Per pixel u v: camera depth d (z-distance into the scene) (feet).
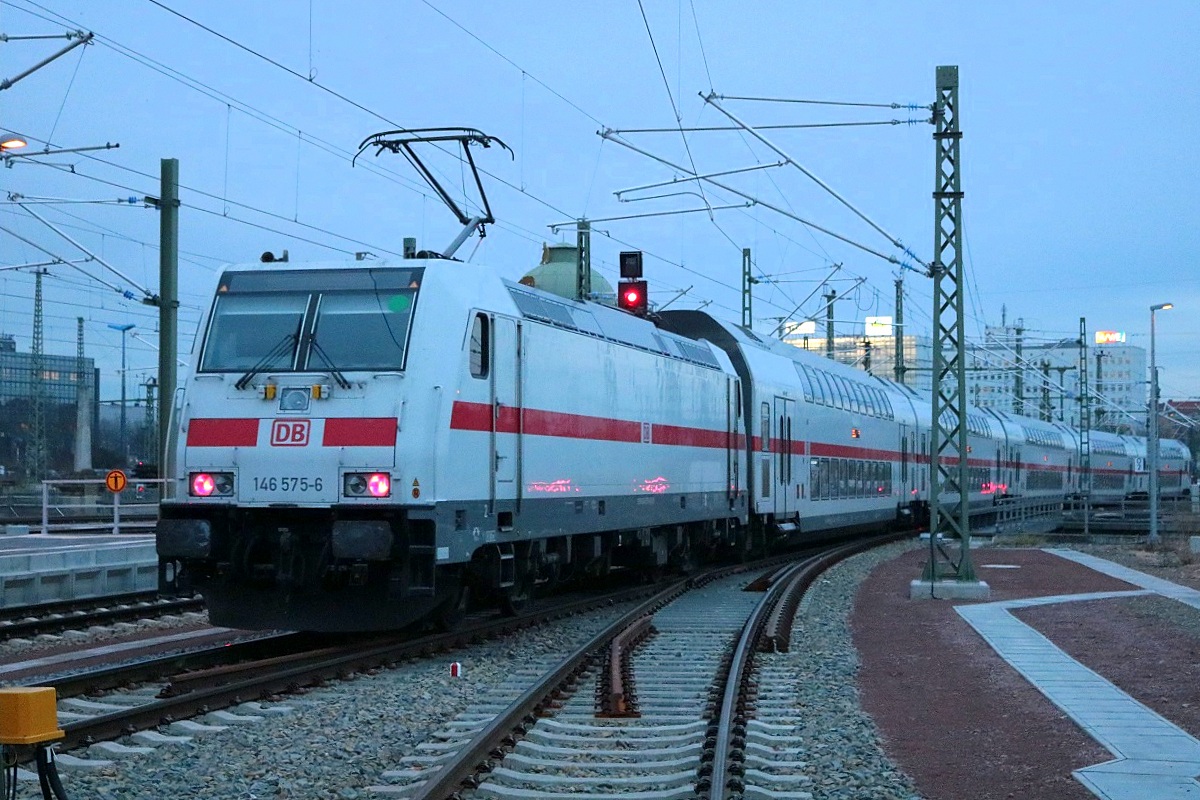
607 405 63.10
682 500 75.56
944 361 71.97
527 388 53.31
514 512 51.88
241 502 45.83
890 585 79.20
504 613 57.21
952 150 70.18
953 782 28.19
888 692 40.37
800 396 104.47
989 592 71.61
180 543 45.37
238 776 28.27
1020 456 194.49
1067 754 30.53
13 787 22.35
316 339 46.83
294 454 45.39
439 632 51.26
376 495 44.70
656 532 74.79
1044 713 35.81
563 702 37.42
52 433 283.79
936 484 71.36
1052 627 55.72
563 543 59.26
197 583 47.01
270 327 47.55
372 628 46.93
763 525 96.63
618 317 67.87
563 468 57.31
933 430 71.56
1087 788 27.02
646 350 69.67
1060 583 78.02
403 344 46.14
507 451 51.19
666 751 30.81
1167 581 79.61
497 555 51.96
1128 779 27.76
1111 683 40.78
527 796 26.55
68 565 65.46
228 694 35.99
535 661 46.21
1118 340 448.24
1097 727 33.53
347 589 46.75
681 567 83.61
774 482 96.68
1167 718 34.83
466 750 28.45
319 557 45.47
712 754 29.58
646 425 69.15
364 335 46.57
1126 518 192.95
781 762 29.99
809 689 40.68
